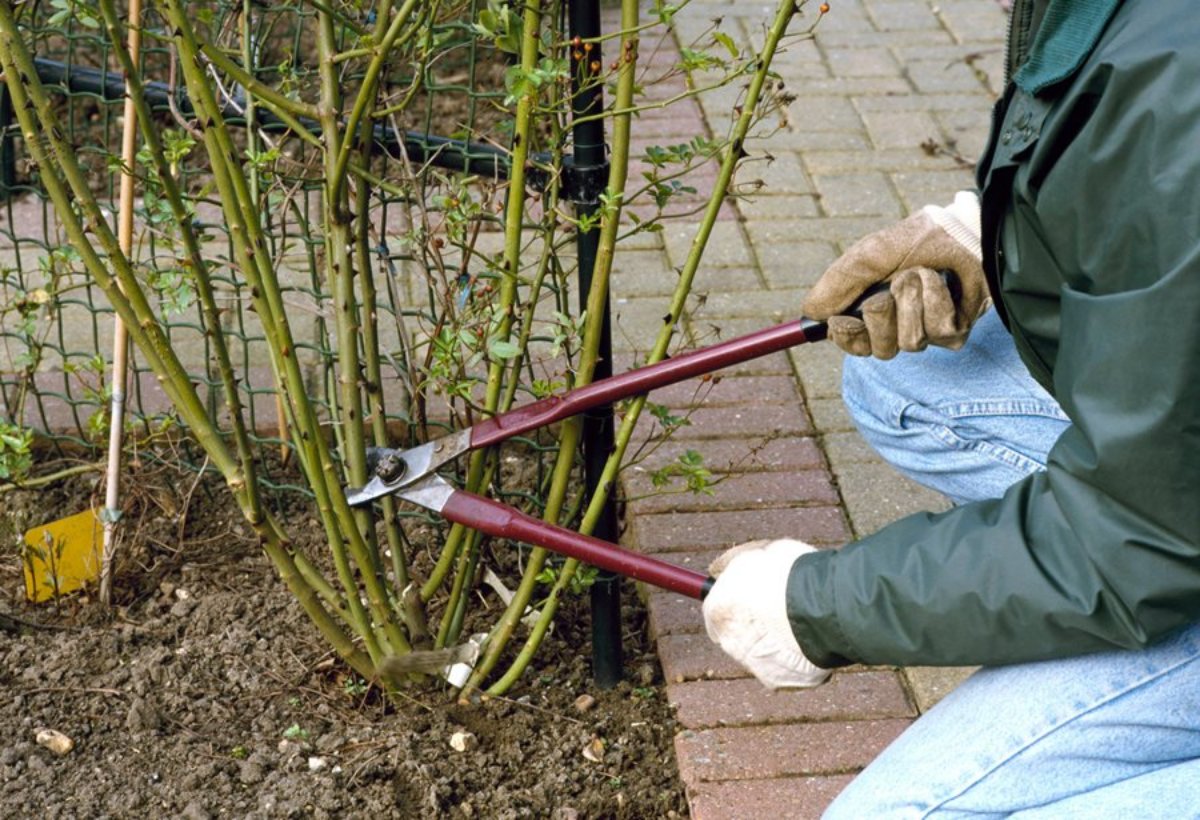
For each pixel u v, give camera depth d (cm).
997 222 169
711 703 249
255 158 218
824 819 178
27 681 257
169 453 316
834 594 169
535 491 293
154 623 271
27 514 299
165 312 252
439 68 498
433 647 249
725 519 295
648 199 412
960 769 168
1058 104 153
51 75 267
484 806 232
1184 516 144
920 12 536
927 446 218
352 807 230
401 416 321
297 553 245
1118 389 145
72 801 232
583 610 276
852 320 197
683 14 522
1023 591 155
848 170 434
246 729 248
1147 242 144
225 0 251
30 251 386
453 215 218
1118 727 164
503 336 224
